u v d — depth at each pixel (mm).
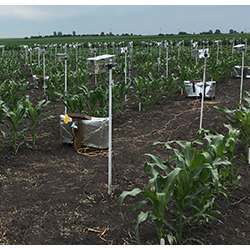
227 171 6152
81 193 6371
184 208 4945
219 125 10438
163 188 4734
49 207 5910
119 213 5730
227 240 5137
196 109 12516
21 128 10320
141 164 7727
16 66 21203
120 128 10477
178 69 18391
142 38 52062
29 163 7750
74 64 21453
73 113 9047
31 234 5191
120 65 18594
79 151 8430
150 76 13258
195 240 4980
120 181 6840
